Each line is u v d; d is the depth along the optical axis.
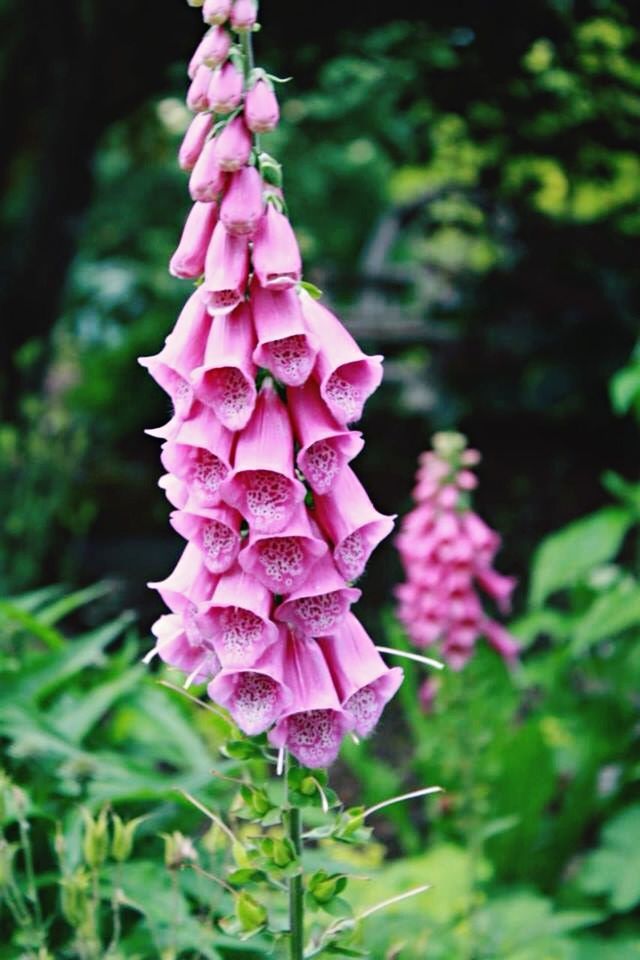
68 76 8.61
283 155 16.03
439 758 4.59
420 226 11.64
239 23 1.80
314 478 1.90
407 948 3.56
